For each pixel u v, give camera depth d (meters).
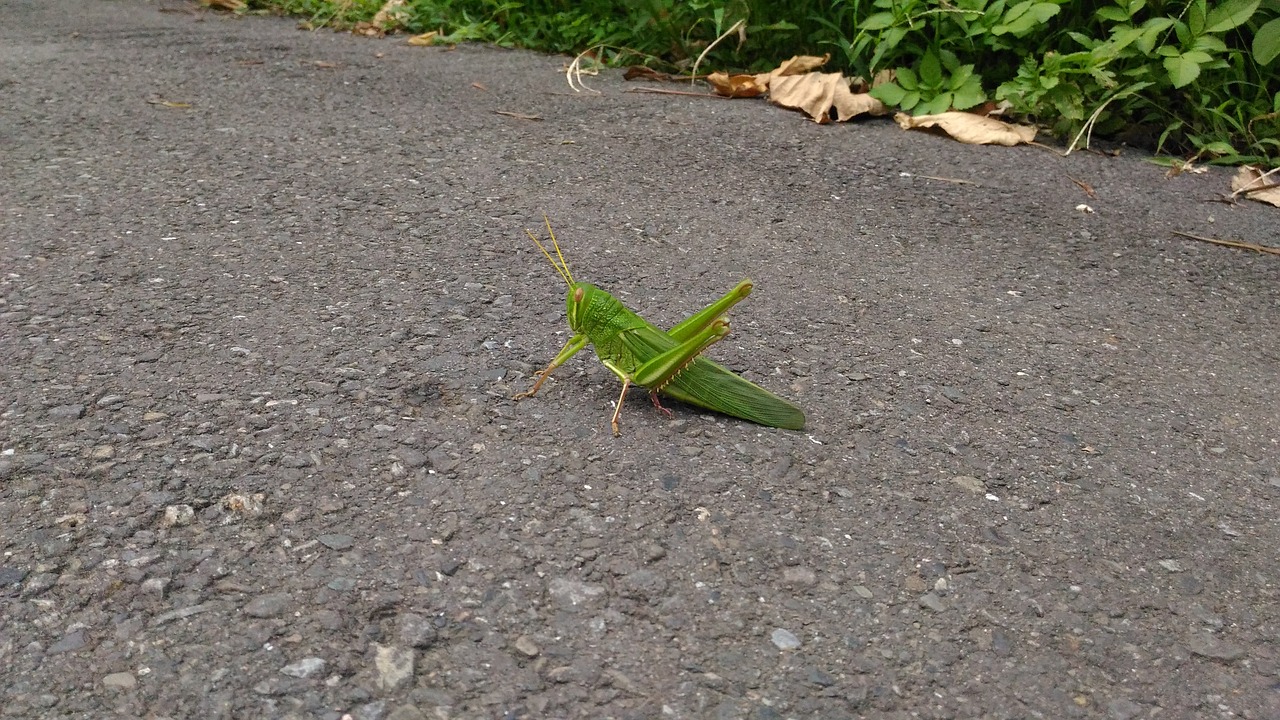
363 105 0.64
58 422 0.31
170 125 0.59
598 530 0.29
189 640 0.25
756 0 0.74
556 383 0.35
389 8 0.89
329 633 0.25
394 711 0.23
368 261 0.43
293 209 0.48
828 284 0.44
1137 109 0.65
